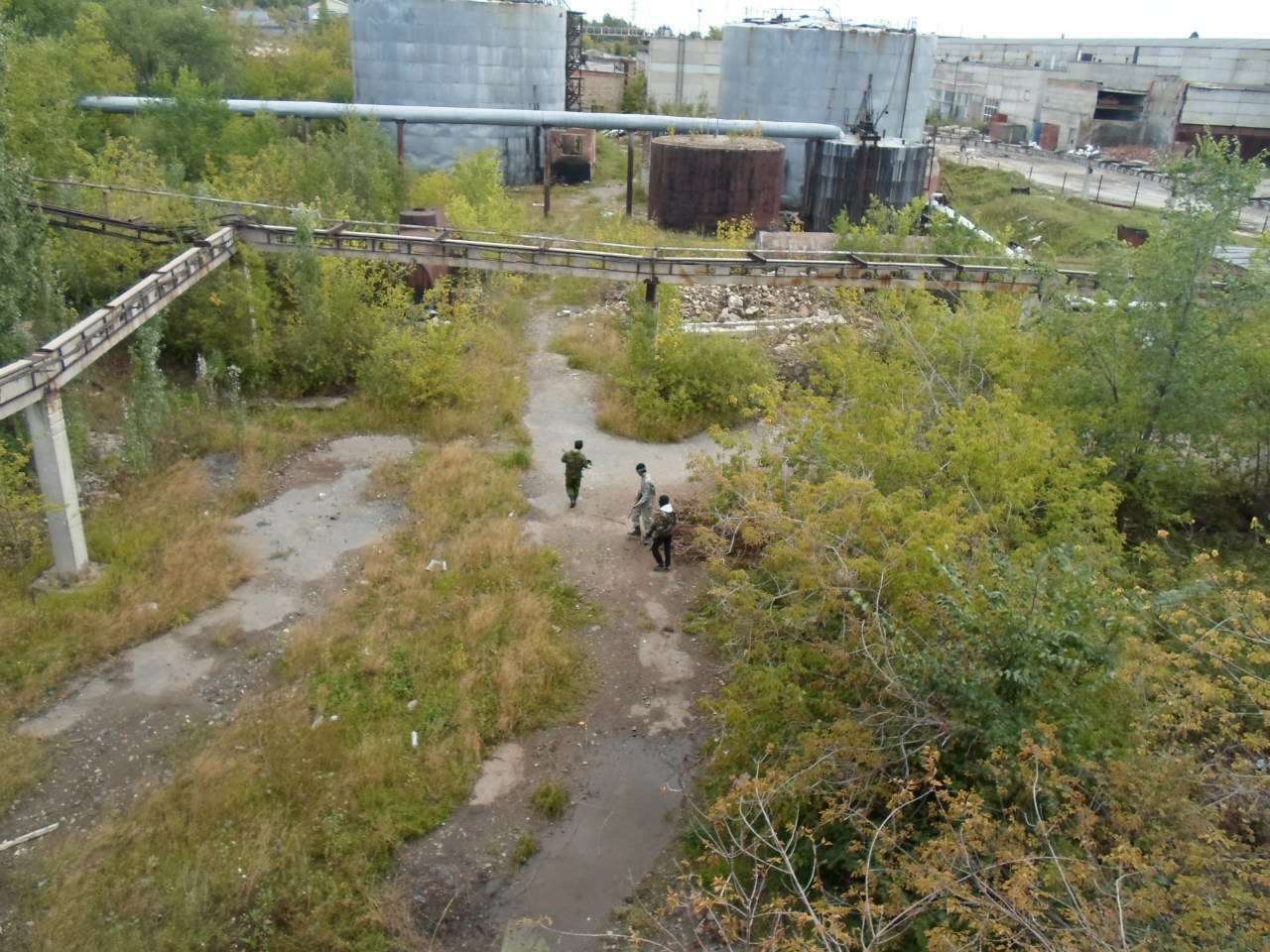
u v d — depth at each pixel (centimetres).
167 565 1469
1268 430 1619
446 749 1152
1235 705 1028
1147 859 724
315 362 2167
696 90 7738
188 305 2147
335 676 1259
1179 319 1598
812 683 1028
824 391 1678
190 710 1195
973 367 1730
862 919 751
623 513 1770
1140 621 951
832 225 3891
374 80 4462
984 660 888
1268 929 650
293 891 954
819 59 4347
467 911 953
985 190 5681
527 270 2170
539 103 4716
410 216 2767
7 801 1035
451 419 2050
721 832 1010
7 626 1284
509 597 1463
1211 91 6806
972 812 738
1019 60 11600
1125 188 5703
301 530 1634
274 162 2903
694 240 3338
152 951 882
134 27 4272
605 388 2300
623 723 1232
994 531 1238
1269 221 3809
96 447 1819
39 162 2427
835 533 1073
